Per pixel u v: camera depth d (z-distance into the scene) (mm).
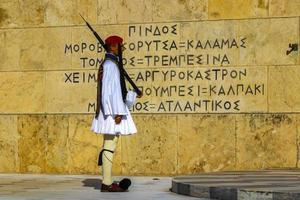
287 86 11930
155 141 12344
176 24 12375
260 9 12062
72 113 12719
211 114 12164
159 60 12414
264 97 12000
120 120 9562
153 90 12406
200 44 12281
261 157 11969
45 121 12789
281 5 11992
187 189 9344
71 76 12750
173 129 12289
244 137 12023
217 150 12109
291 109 11906
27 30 12953
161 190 10078
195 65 12281
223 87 12156
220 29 12211
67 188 10406
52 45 12852
